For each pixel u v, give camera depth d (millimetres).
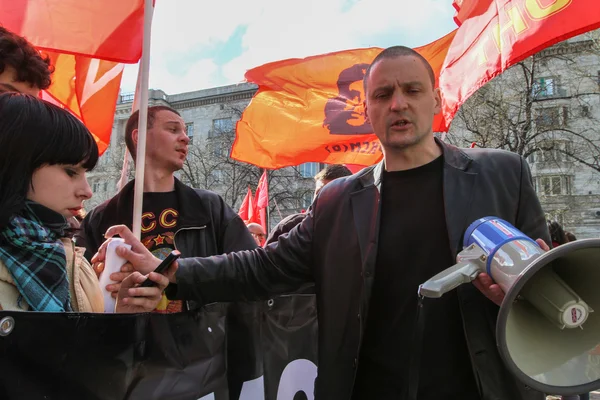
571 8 2732
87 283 1422
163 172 2463
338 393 1630
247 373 1893
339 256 1735
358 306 1644
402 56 1661
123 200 2404
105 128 3416
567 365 1203
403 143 1646
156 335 1481
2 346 1046
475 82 3314
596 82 17688
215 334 1767
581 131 17766
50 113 1249
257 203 8789
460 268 1294
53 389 1137
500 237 1295
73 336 1193
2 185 1156
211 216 2412
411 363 1523
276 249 1876
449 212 1568
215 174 27203
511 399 1434
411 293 1594
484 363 1434
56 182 1256
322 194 1891
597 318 1227
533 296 1249
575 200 21516
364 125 4680
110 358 1298
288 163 4863
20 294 1157
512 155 1672
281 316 2100
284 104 4883
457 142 16547
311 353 2240
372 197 1748
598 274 1210
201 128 31781
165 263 1595
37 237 1201
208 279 1740
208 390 1688
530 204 1597
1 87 1743
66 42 2338
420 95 1650
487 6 3289
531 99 15375
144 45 2000
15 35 1833
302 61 4820
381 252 1669
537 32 2854
